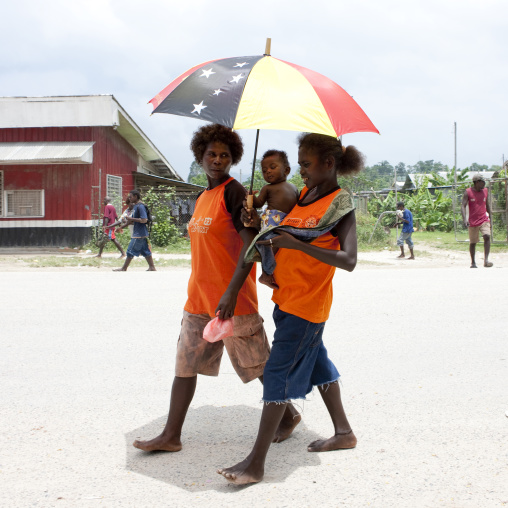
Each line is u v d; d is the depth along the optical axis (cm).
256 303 347
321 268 311
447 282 1046
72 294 896
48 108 1978
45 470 315
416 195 3644
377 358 543
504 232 2166
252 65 312
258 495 288
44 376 483
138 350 565
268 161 327
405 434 369
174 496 287
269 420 305
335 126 298
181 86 319
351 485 300
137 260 1608
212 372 356
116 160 2219
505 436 364
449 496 287
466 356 550
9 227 1975
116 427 379
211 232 333
